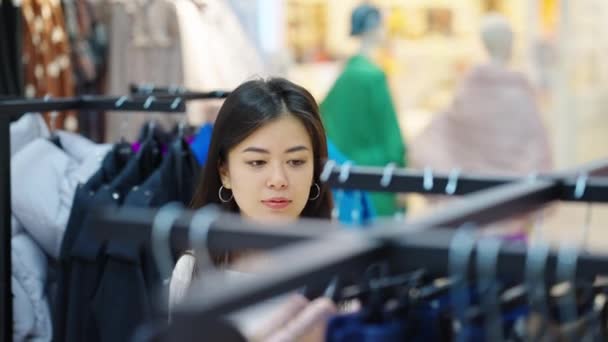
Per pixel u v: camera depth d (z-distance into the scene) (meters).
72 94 5.08
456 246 1.30
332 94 6.20
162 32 5.39
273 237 1.38
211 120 5.32
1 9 4.62
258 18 7.02
